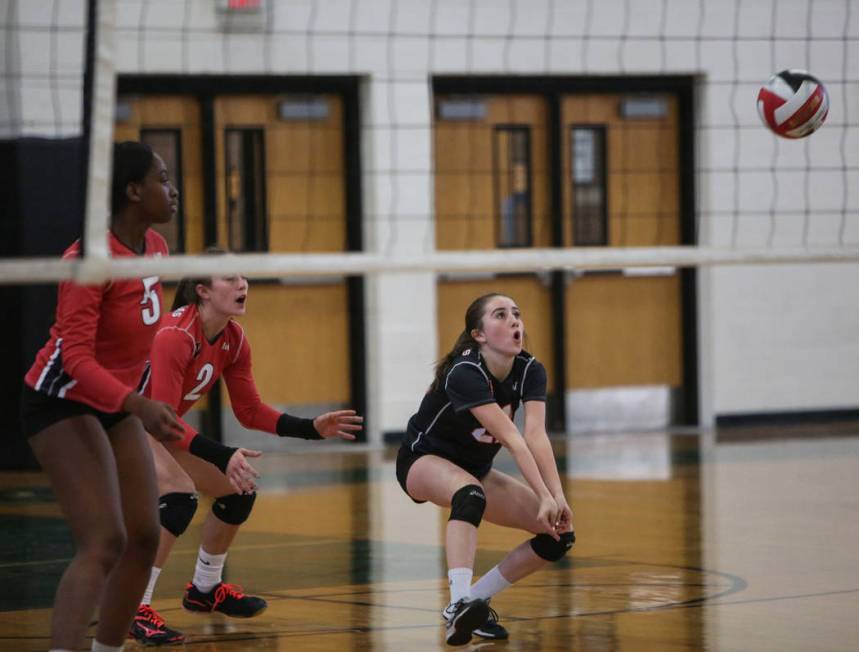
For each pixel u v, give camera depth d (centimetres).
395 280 1606
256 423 764
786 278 1770
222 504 759
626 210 1705
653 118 1706
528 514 729
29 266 548
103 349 592
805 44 1659
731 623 736
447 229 1636
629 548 980
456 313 1658
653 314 1744
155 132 1510
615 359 1730
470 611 663
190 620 771
